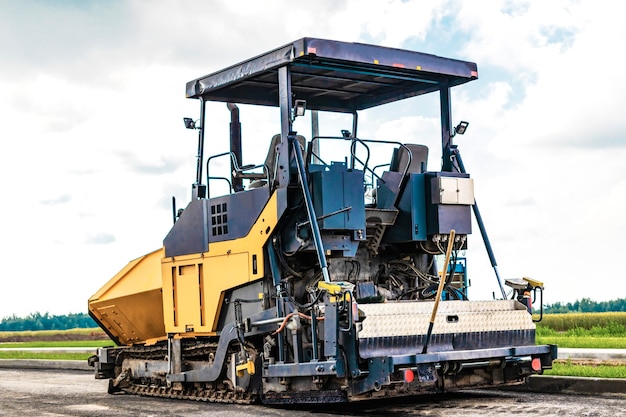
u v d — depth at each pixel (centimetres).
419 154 1275
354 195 1161
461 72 1268
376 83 1353
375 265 1271
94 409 1248
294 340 1120
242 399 1231
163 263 1355
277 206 1157
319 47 1133
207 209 1282
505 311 1181
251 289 1211
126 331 1479
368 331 1057
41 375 1969
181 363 1327
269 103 1395
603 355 1641
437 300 1045
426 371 1058
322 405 1199
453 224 1228
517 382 1203
